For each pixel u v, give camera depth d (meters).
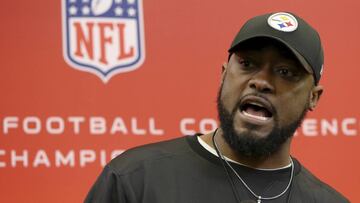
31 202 7.11
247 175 4.53
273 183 4.57
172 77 7.43
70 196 7.17
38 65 7.19
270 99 4.24
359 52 7.66
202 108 7.45
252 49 4.27
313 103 4.67
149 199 4.32
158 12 7.46
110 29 7.35
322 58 4.48
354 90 7.63
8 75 7.13
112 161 4.57
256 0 7.61
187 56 7.46
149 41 7.42
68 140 7.19
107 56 7.33
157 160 4.52
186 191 4.39
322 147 7.59
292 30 4.30
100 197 4.36
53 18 7.26
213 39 7.52
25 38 7.19
